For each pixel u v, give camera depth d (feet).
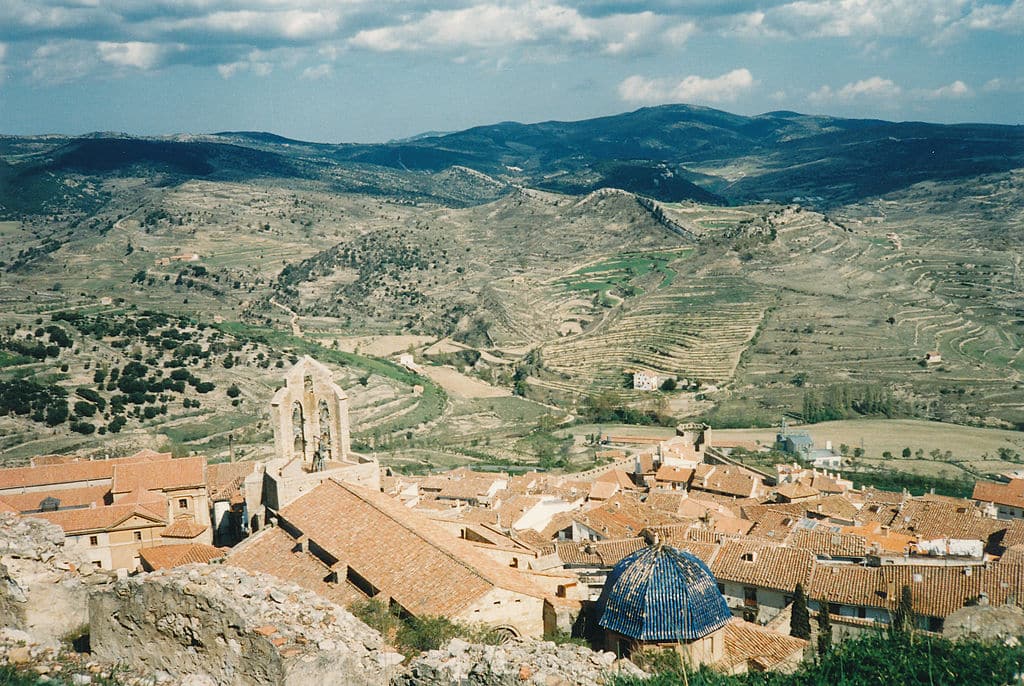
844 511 295.89
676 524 259.39
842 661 69.97
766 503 322.14
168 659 73.00
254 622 69.92
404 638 102.47
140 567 201.16
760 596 193.88
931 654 68.49
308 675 67.51
